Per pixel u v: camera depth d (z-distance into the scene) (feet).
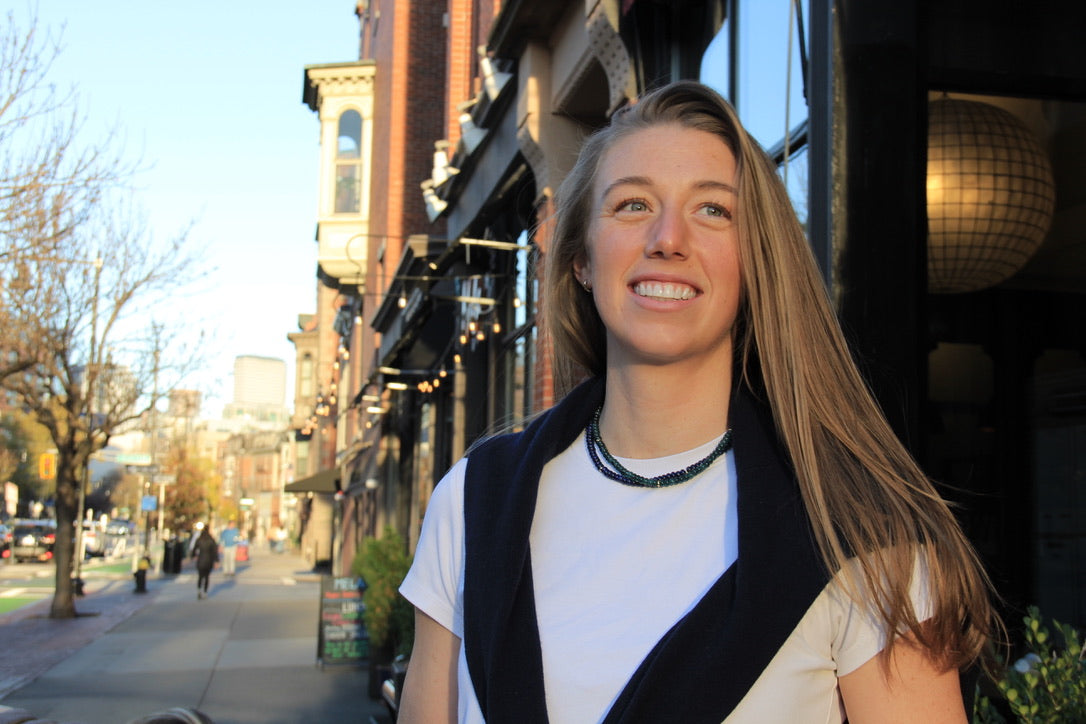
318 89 90.63
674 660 3.81
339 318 117.80
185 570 133.28
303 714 31.73
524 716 4.06
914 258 10.69
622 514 4.42
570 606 4.25
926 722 3.84
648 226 4.54
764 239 4.46
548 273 5.63
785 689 3.80
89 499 303.07
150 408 69.72
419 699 4.96
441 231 51.90
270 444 342.64
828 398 4.36
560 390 5.82
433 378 49.29
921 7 11.37
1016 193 11.53
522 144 26.45
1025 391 11.41
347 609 41.24
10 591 87.04
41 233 43.27
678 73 19.63
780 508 4.02
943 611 3.83
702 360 4.54
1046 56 11.57
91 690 36.37
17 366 52.90
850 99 10.84
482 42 36.65
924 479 4.30
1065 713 7.51
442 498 5.07
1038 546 11.15
